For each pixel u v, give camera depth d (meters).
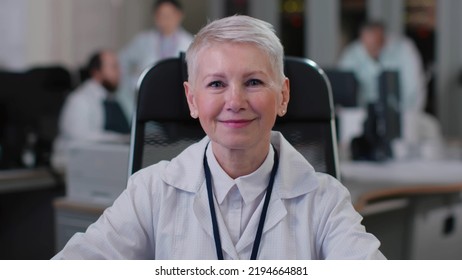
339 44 6.24
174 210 1.09
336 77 2.81
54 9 5.56
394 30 5.95
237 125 0.97
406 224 2.38
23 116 2.84
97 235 1.07
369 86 4.84
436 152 3.25
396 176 2.50
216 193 1.08
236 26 0.97
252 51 0.96
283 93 1.04
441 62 5.84
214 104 0.97
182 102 1.45
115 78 3.94
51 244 3.09
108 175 1.99
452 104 5.84
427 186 2.23
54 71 3.00
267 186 1.09
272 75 0.98
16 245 3.16
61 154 3.38
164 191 1.10
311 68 1.48
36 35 5.45
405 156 3.19
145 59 5.00
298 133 1.47
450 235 2.55
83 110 3.75
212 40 0.98
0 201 3.18
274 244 1.06
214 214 1.07
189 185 1.09
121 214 1.09
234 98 0.96
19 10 5.31
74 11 5.68
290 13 6.43
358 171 2.64
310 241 1.06
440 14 5.81
